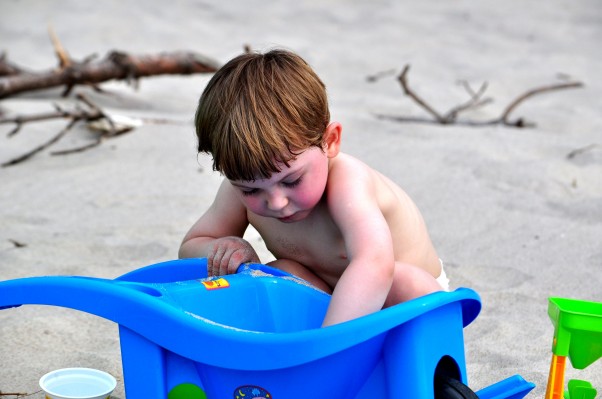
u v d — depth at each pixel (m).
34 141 7.96
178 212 6.37
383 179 3.94
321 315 3.52
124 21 13.19
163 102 9.48
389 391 3.11
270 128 3.30
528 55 12.20
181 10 13.98
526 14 14.36
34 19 13.12
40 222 6.15
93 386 3.56
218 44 12.38
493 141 7.98
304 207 3.45
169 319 2.97
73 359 4.18
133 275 3.73
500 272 5.36
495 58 12.02
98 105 9.10
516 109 9.54
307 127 3.40
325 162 3.50
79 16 13.35
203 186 6.92
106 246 5.66
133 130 8.17
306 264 3.96
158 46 12.16
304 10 14.29
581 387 3.46
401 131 8.35
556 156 7.62
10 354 4.21
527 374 4.03
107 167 7.31
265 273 3.62
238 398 3.16
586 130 8.77
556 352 3.28
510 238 5.89
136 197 6.66
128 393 3.07
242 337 2.91
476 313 3.44
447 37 13.04
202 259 3.80
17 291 3.10
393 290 3.55
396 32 13.25
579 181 6.99
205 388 3.15
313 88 3.50
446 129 8.44
